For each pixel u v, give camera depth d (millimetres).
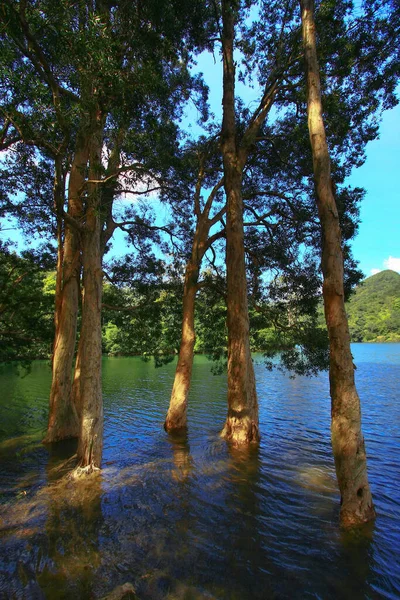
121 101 7168
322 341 12695
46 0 5922
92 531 5434
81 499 6617
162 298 15773
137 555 4801
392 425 13688
